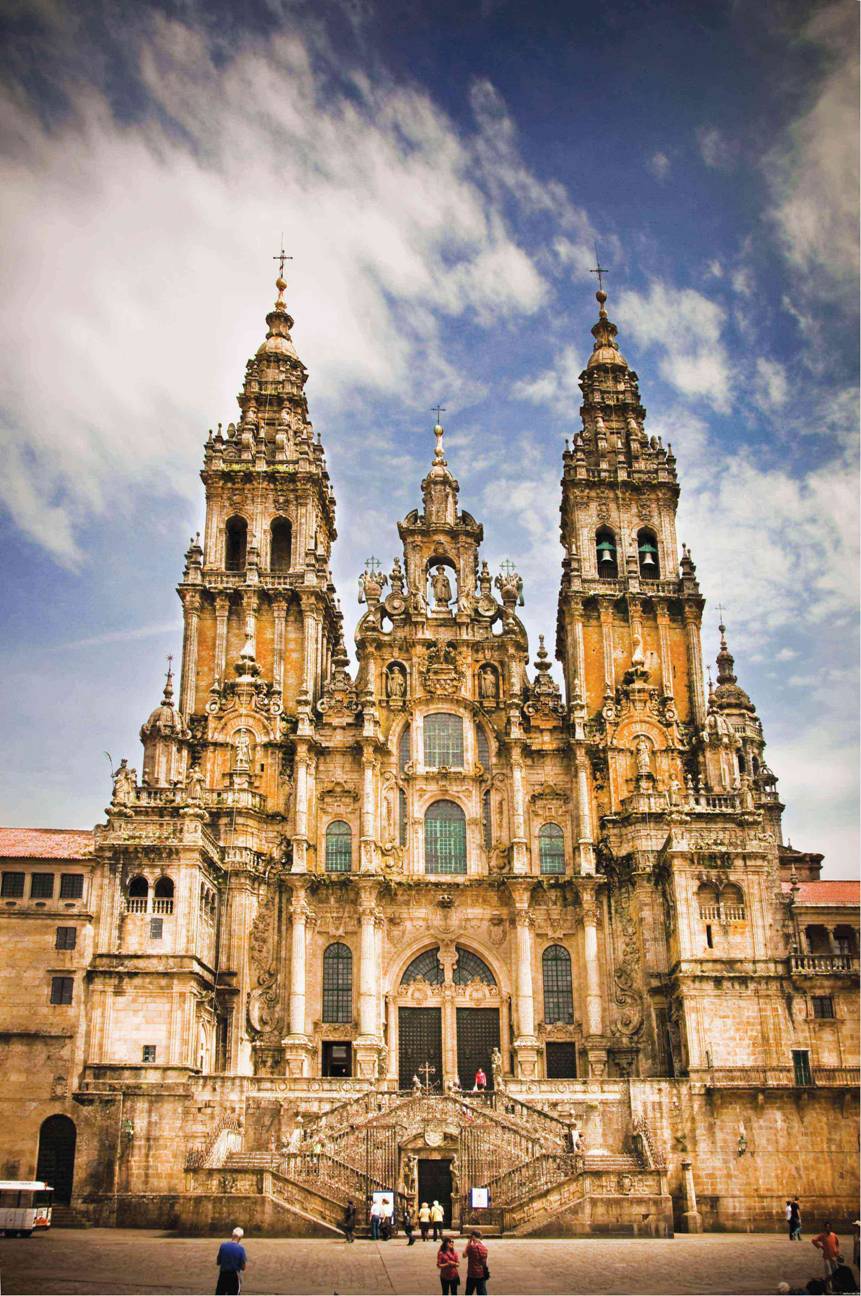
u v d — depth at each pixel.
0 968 63.06
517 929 72.38
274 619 79.88
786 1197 60.97
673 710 77.38
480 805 76.62
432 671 79.25
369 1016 69.88
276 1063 69.19
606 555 83.38
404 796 77.00
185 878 64.75
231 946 69.38
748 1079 63.50
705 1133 62.03
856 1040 65.38
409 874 74.75
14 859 64.75
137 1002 62.47
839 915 72.94
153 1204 58.12
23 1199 54.66
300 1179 54.88
